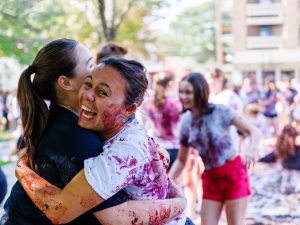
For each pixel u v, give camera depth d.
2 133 16.17
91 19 10.72
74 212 1.68
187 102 3.68
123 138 1.75
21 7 9.02
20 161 1.98
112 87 1.74
